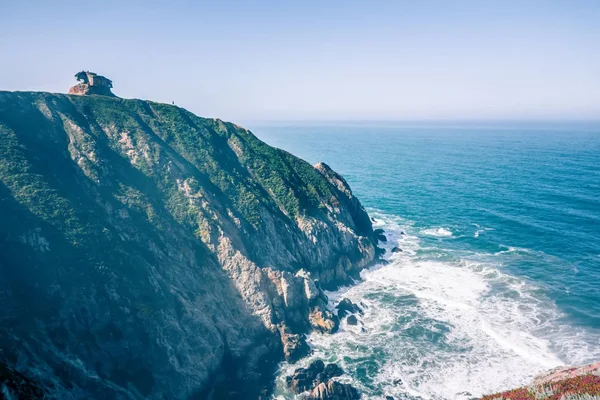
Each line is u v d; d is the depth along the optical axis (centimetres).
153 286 5488
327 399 4806
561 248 9162
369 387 5075
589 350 5531
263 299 6216
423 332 6172
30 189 5362
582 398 2781
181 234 6538
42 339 4081
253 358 5619
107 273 5069
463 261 8644
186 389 4991
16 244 4709
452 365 5419
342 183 10412
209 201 7250
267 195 8506
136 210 6388
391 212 12419
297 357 5719
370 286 7769
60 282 4662
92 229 5447
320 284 7719
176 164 7588
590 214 11500
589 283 7456
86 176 6328
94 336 4603
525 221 11081
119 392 4309
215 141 9125
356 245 8619
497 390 4931
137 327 4950
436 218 11694
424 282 7788
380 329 6303
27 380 3281
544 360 5394
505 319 6381
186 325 5428
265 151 9788
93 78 9044
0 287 4259
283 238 7781
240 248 6819
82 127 7181
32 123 6644
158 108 8962
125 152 7212
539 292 7169
